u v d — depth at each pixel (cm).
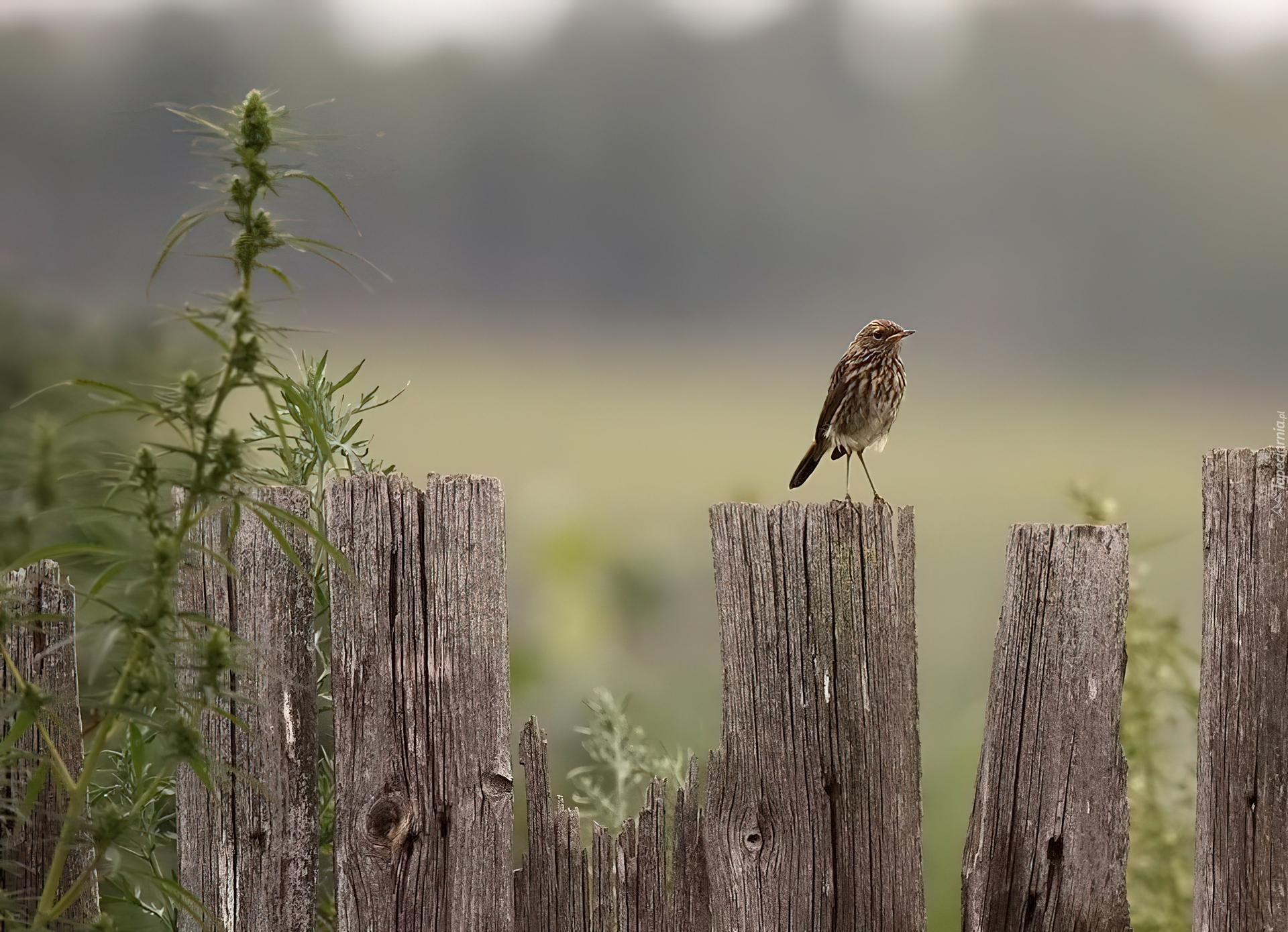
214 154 1539
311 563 1558
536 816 1562
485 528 1559
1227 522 1559
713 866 1561
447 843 1558
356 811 1557
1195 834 1562
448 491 1559
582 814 1581
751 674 1561
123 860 1550
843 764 1560
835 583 1560
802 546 1560
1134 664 1592
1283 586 1557
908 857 1560
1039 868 1559
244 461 1542
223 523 1556
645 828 1562
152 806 1566
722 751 1561
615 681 1627
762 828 1561
